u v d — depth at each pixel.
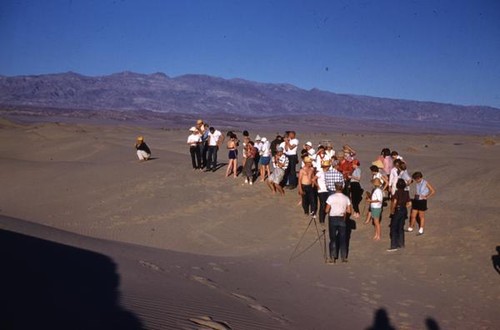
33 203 22.50
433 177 27.38
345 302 11.27
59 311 7.85
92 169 27.33
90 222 19.47
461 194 23.62
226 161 32.91
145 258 13.64
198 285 11.23
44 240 14.09
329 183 17.45
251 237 17.50
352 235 16.69
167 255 14.68
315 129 148.62
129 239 17.50
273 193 21.75
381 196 16.06
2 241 12.88
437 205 18.91
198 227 18.53
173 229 18.45
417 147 49.28
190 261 14.10
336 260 14.71
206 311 9.14
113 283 10.16
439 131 171.38
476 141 67.88
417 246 15.08
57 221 19.73
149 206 20.97
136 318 8.09
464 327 10.05
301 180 18.62
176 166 27.20
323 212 18.02
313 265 14.29
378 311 10.77
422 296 11.78
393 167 18.45
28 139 43.53
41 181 25.81
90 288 9.50
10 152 38.22
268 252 15.79
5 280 9.09
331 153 19.33
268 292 11.58
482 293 11.84
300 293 11.75
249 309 9.84
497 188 23.50
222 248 16.66
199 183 23.67
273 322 9.22
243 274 13.16
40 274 9.95
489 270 12.99
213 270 13.29
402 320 10.33
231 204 20.61
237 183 23.33
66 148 38.50
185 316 8.62
